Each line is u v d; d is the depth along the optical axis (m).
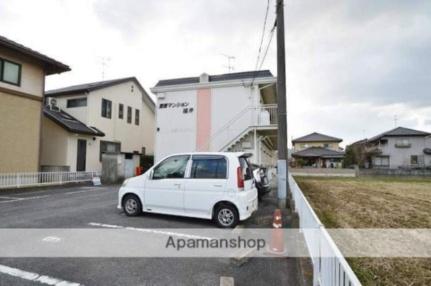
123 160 14.70
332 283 1.89
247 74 14.63
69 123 14.17
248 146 12.81
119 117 17.98
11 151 10.45
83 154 14.85
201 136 14.14
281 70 7.04
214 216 5.03
